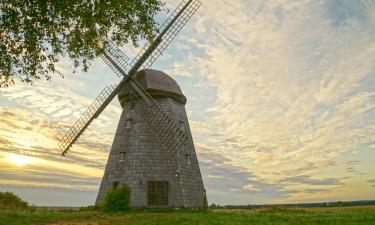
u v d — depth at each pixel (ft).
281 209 121.39
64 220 78.79
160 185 111.96
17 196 120.67
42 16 57.00
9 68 59.77
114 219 79.51
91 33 64.23
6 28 56.75
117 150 120.78
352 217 78.48
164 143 115.03
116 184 115.14
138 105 123.34
